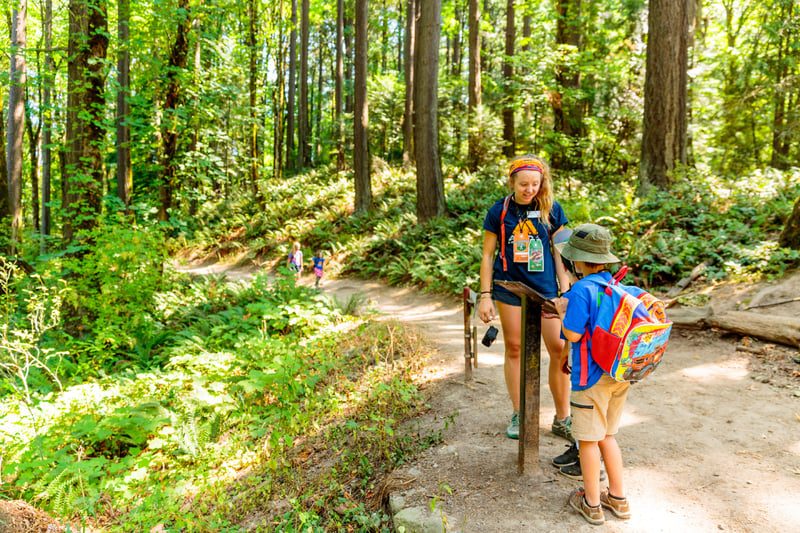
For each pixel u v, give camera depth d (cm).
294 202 2308
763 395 424
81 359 790
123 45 1224
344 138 2709
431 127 1530
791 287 603
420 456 371
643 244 822
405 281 1348
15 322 793
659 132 1069
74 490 414
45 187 2291
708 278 709
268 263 1981
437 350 671
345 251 1722
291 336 739
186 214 2444
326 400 518
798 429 358
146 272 887
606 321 249
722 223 841
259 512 366
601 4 1936
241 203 2569
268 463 420
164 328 943
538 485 305
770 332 521
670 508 278
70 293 852
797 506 268
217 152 2662
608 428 271
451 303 1086
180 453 490
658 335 245
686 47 1062
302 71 2908
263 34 2973
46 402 574
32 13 2305
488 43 3073
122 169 1570
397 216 1761
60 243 1138
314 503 347
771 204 843
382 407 479
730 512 270
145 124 1577
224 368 661
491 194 1631
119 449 538
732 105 1417
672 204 932
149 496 409
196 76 1709
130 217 1123
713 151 1584
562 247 284
